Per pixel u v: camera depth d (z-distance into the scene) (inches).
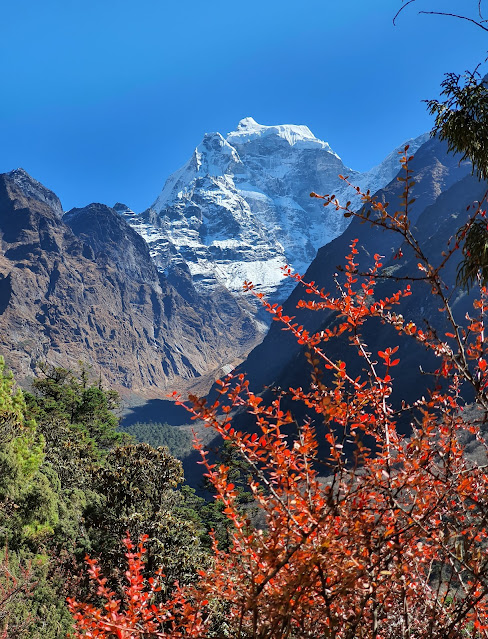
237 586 101.9
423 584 105.2
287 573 88.6
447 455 101.1
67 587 438.3
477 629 95.0
